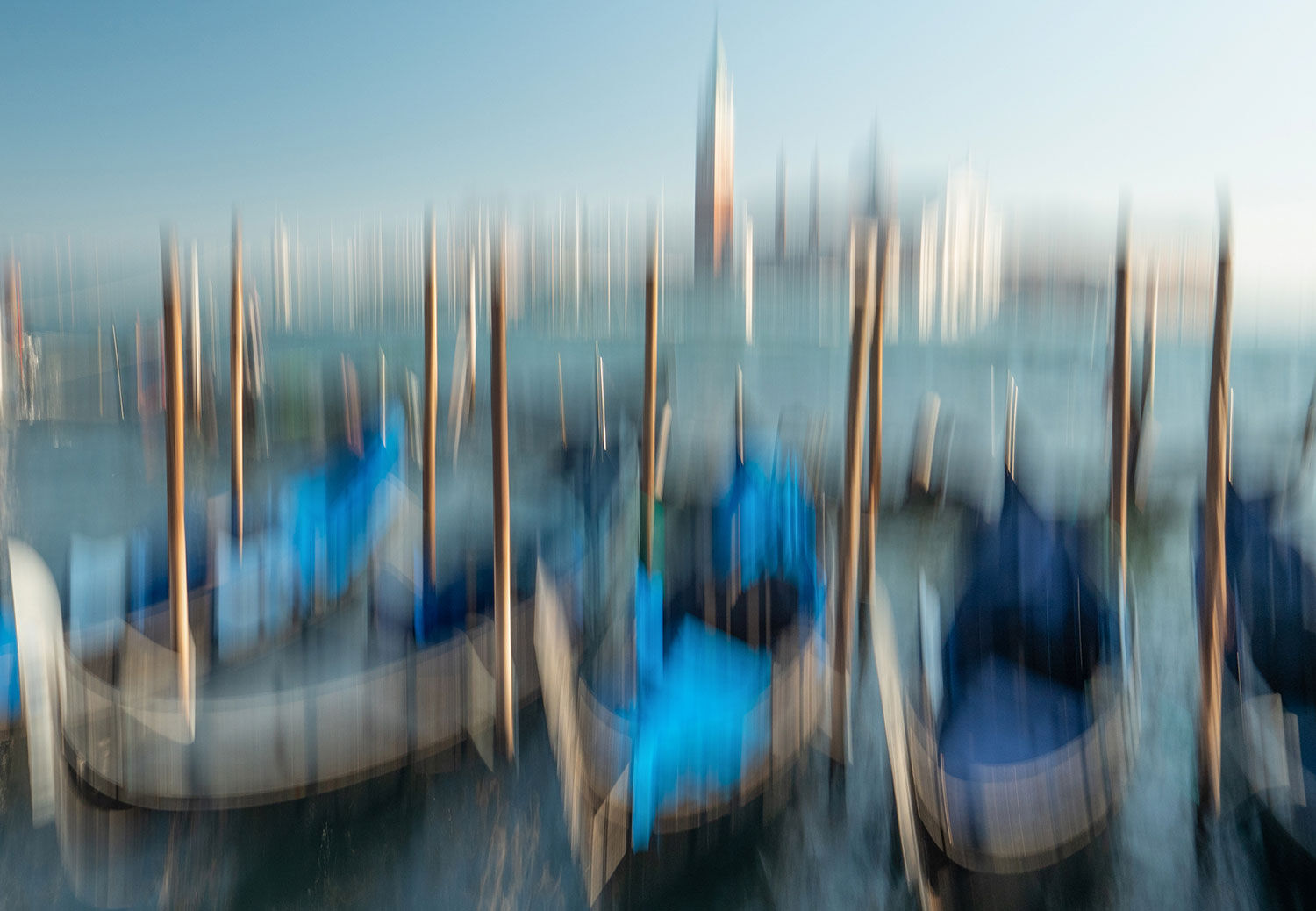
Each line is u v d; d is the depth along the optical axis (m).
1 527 15.12
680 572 8.33
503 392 6.66
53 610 6.22
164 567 7.96
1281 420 23.34
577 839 5.90
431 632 7.17
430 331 7.66
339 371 25.92
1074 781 5.79
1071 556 7.49
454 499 15.17
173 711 6.18
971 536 8.28
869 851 6.20
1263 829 6.15
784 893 5.98
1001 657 6.82
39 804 6.15
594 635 7.91
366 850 6.38
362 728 6.55
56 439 22.98
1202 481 7.84
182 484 6.52
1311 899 5.79
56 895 5.90
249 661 7.11
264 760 6.29
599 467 13.19
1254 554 7.64
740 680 6.41
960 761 5.68
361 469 10.49
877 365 9.01
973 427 22.52
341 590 8.97
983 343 60.66
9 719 6.58
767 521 8.70
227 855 6.19
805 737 6.66
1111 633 6.98
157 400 25.34
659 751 5.84
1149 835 6.16
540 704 7.48
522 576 8.42
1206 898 5.83
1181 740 7.23
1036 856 5.63
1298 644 6.99
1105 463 12.53
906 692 6.29
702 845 5.94
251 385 20.48
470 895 5.95
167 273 6.58
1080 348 53.88
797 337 66.81
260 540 8.77
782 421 15.68
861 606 8.96
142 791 6.15
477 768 6.84
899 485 14.26
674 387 35.31
